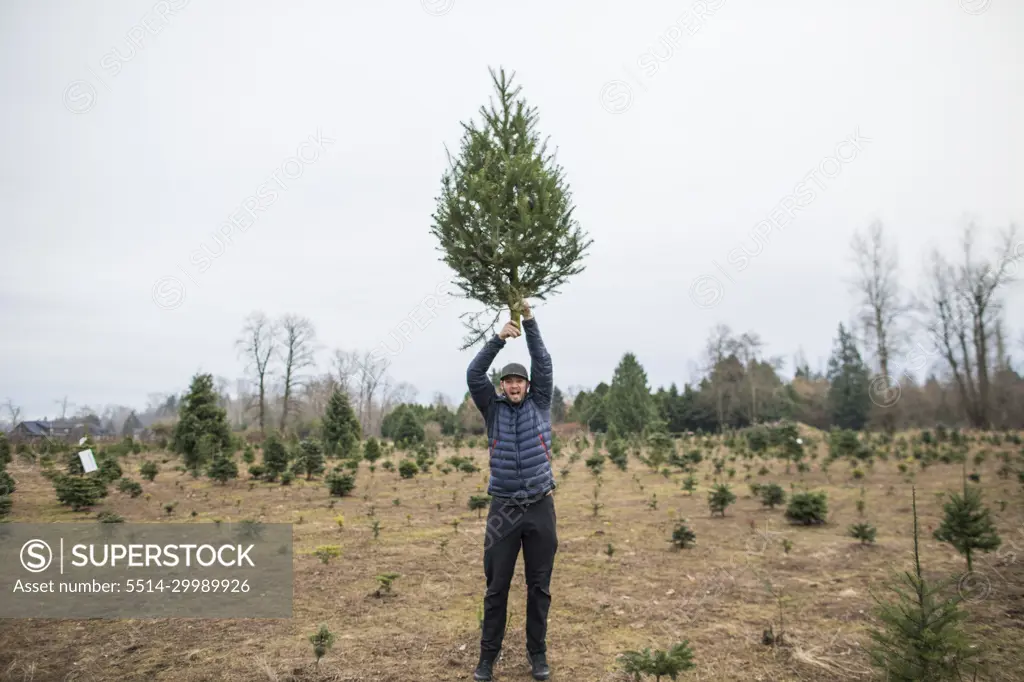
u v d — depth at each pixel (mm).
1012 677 3510
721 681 3701
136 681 3674
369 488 14422
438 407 46312
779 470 16938
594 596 5500
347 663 3961
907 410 40594
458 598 5484
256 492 13359
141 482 15094
